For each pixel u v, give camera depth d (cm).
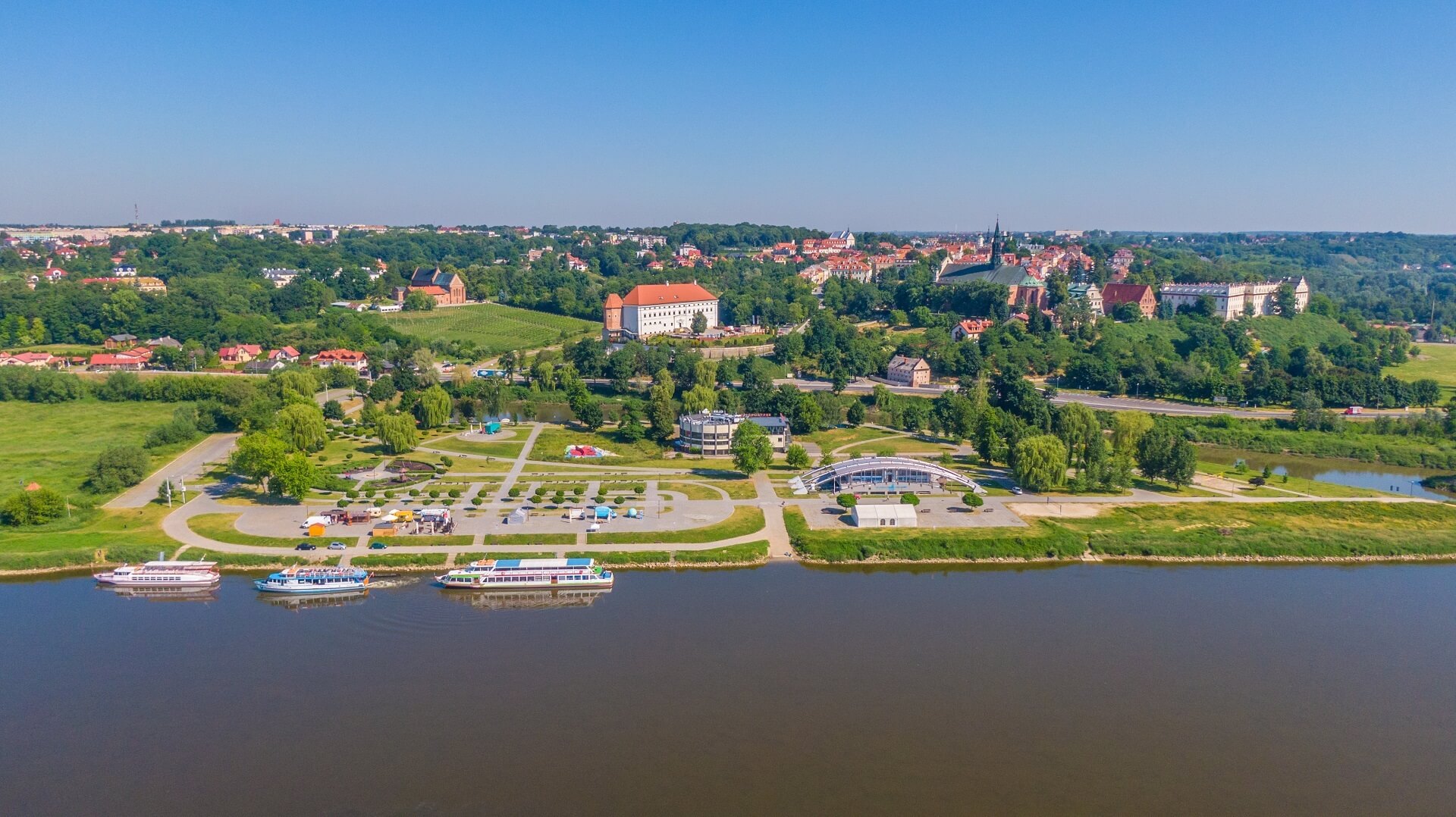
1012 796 12825
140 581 19375
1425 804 12769
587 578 19525
